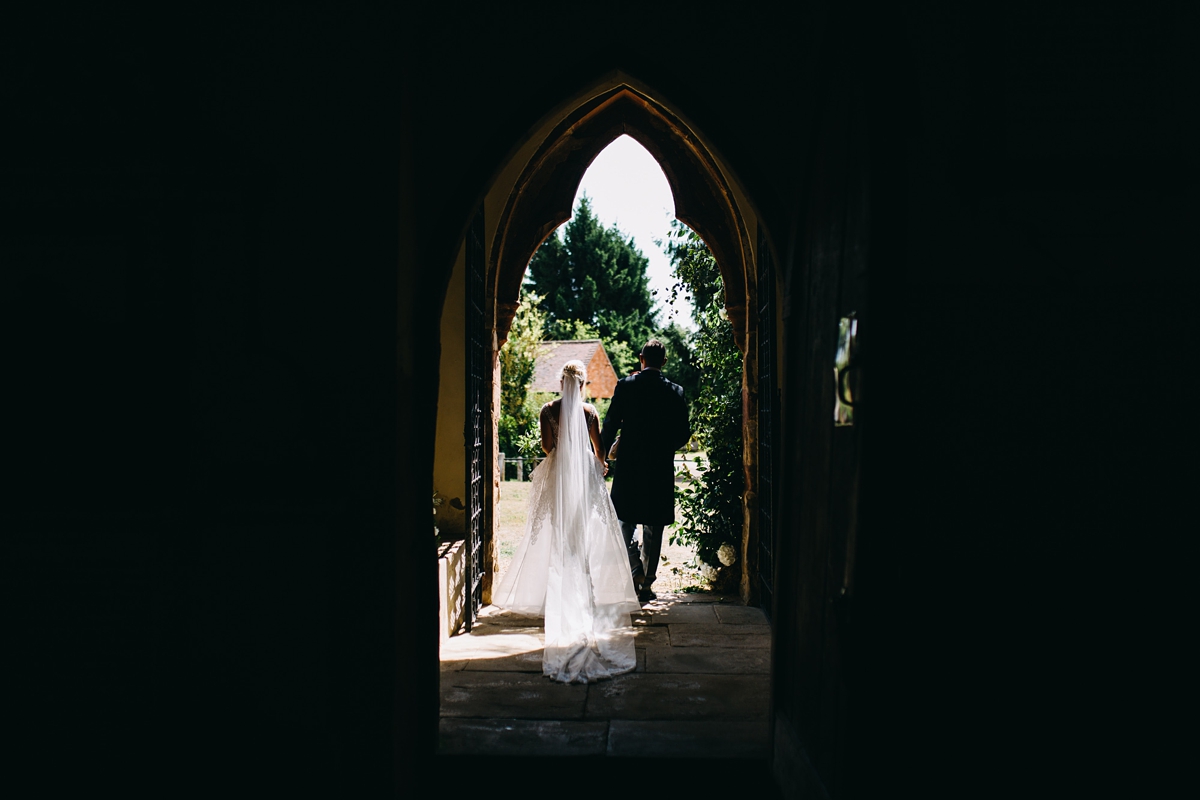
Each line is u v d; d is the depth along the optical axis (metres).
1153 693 2.35
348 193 2.36
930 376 2.47
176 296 2.34
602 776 2.74
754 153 2.80
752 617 4.82
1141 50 2.42
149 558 2.35
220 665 2.35
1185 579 2.40
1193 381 2.43
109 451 2.36
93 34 2.34
